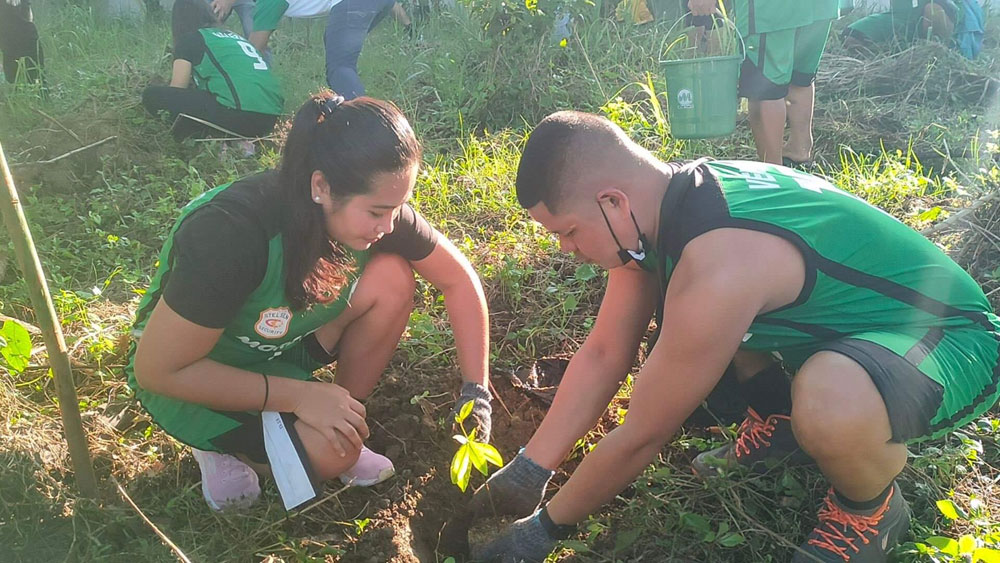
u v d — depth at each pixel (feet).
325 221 6.44
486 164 14.34
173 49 15.93
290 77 20.17
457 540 7.89
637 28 20.70
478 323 8.34
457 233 12.62
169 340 6.49
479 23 19.86
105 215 13.24
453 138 16.38
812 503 7.50
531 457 7.64
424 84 19.17
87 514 7.09
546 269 11.38
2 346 7.43
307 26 24.04
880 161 14.58
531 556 7.12
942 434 6.61
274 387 7.13
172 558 6.80
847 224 6.50
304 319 7.29
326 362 8.22
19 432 7.87
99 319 10.16
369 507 7.73
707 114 12.93
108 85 17.80
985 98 17.57
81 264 11.80
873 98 17.76
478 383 8.32
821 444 6.13
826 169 14.78
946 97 17.69
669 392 6.25
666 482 7.84
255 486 7.58
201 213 6.45
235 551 7.00
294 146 6.21
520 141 15.85
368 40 22.82
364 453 7.95
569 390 7.72
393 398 8.98
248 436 7.32
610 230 6.34
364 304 7.84
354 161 5.98
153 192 14.20
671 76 12.99
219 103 15.57
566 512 6.98
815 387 6.12
